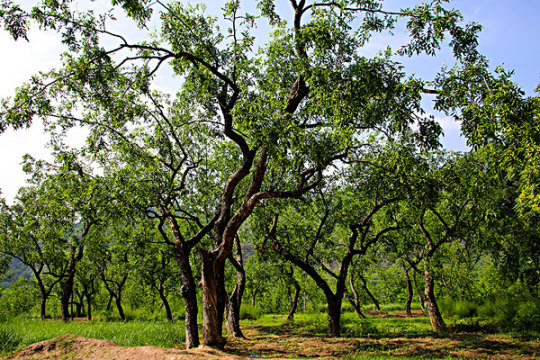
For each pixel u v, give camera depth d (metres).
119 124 12.64
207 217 17.27
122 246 19.09
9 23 8.62
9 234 26.61
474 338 13.44
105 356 7.94
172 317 25.75
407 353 11.02
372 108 8.88
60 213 16.11
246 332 18.72
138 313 27.50
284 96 12.28
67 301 25.45
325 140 11.27
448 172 13.02
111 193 11.45
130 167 12.97
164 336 13.52
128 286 31.66
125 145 12.81
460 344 12.18
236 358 7.50
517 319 16.16
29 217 23.78
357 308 26.75
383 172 10.84
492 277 22.52
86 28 9.65
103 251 23.17
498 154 7.49
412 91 8.05
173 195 13.46
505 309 17.72
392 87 8.29
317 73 9.02
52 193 18.20
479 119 7.35
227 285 30.91
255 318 30.31
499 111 6.96
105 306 38.00
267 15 11.82
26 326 14.45
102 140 12.12
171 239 21.36
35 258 27.36
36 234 26.12
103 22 9.88
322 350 11.73
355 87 8.53
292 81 12.98
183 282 11.86
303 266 16.41
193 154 15.50
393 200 14.36
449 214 17.31
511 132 6.70
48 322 19.33
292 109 11.71
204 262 10.64
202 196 16.27
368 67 8.35
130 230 17.47
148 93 12.18
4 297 32.28
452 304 24.03
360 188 14.84
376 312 31.98
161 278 23.08
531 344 11.64
